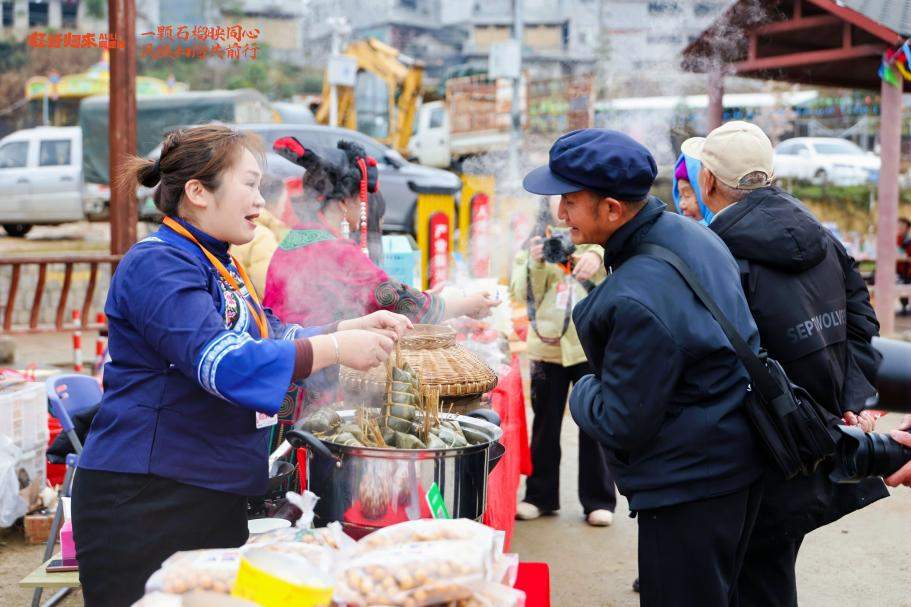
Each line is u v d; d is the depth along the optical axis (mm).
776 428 1992
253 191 1759
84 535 1739
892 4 9039
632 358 1918
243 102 14711
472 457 1686
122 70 7359
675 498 1989
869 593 3670
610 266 2139
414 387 1941
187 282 1652
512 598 1344
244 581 1233
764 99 16891
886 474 2191
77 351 6723
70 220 15906
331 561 1354
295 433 1697
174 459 1698
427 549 1350
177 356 1614
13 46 23781
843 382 2406
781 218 2277
